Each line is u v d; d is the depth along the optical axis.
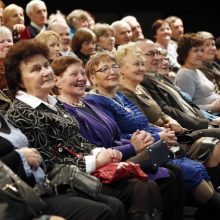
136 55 5.86
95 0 12.94
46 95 4.46
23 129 4.20
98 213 3.88
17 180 3.73
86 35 7.62
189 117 6.38
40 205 3.73
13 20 8.25
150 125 5.74
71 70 4.90
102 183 4.35
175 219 4.85
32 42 4.39
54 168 4.15
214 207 5.29
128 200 4.33
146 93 6.23
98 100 5.29
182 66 7.52
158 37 9.76
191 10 13.31
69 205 3.92
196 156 5.69
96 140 4.87
